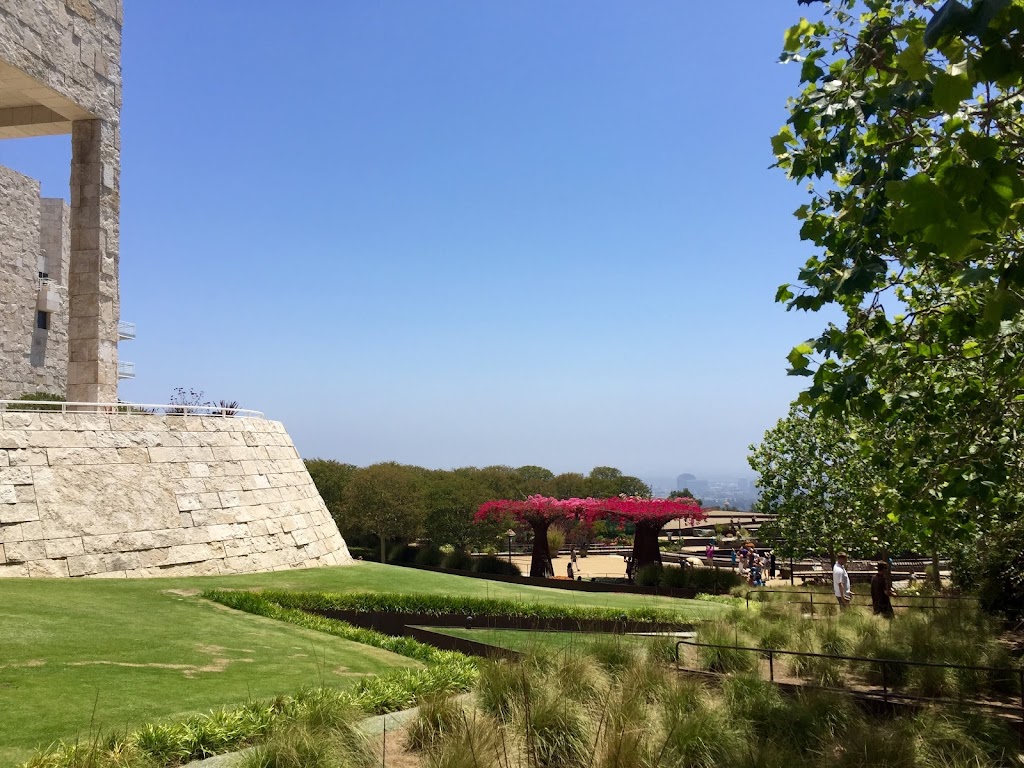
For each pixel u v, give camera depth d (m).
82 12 23.11
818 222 8.38
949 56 4.09
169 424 21.31
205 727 7.48
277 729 7.27
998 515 15.14
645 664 10.28
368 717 8.65
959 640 12.66
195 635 12.58
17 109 25.27
